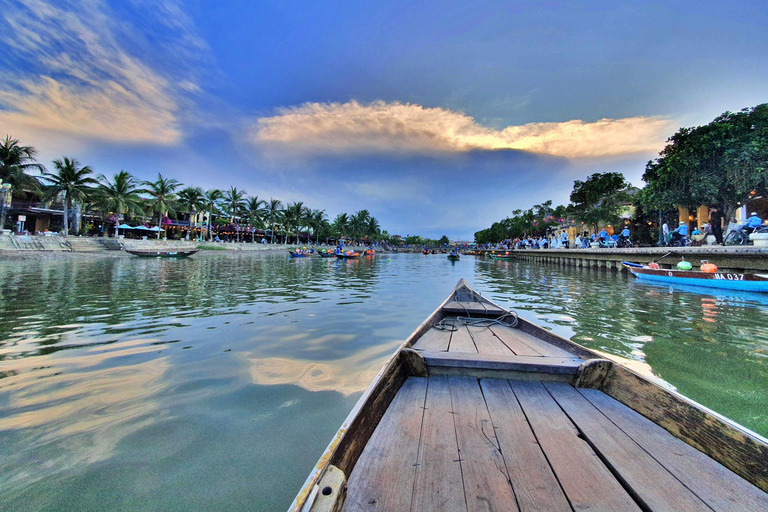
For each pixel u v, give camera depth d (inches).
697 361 196.5
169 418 125.8
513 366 123.3
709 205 805.2
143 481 92.9
